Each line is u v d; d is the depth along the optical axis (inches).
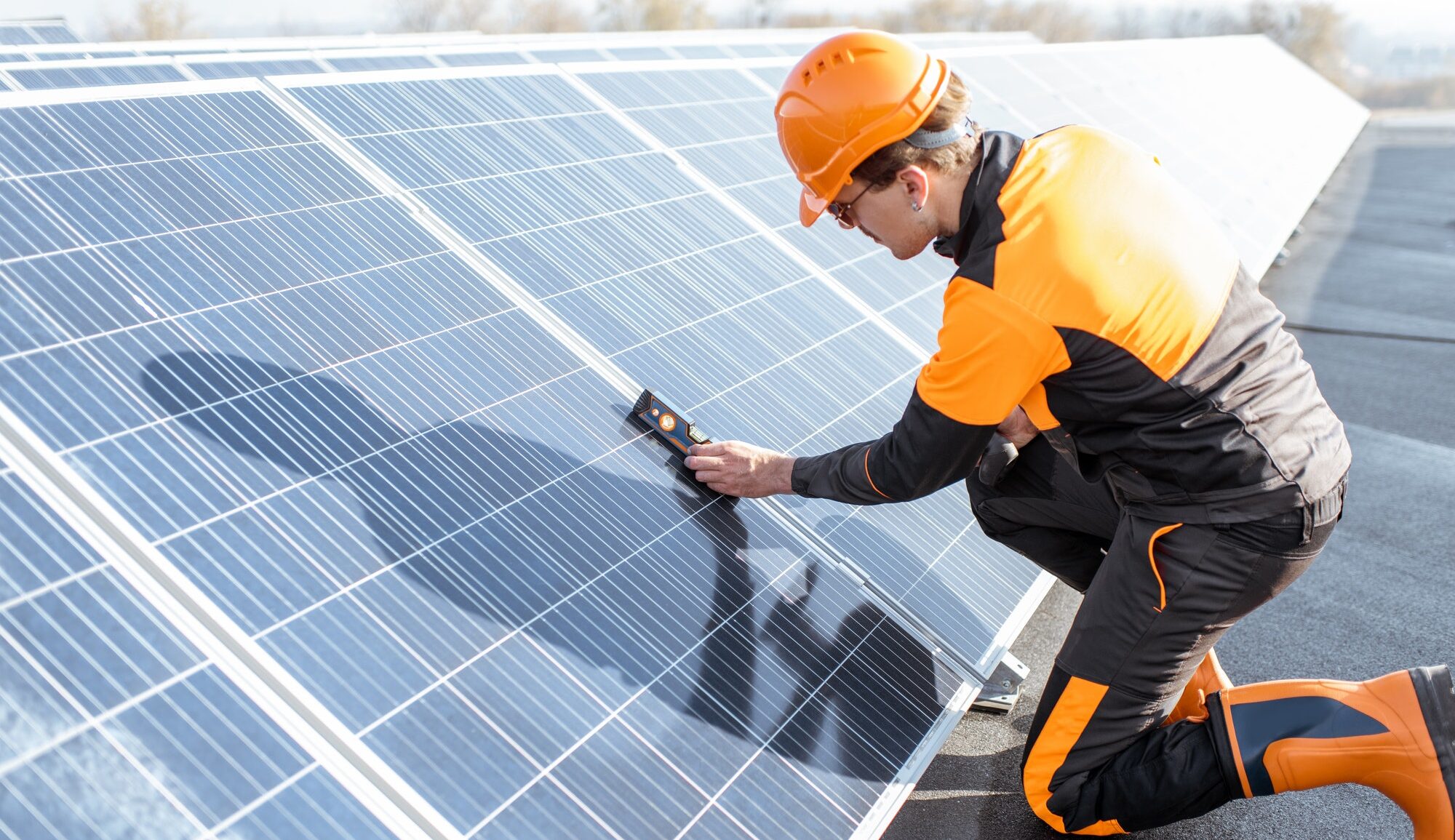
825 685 98.7
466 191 125.7
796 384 130.7
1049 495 118.6
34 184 91.4
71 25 218.7
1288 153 493.7
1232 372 87.7
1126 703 98.9
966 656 113.4
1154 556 94.3
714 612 97.7
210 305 91.8
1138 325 84.5
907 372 148.6
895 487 95.9
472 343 106.0
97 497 72.3
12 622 64.1
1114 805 100.2
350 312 100.3
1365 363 293.6
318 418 89.0
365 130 126.0
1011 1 2933.1
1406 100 2787.9
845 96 84.6
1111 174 88.2
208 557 74.2
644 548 98.7
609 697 84.4
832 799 89.7
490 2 2391.7
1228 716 97.0
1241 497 89.7
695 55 250.1
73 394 77.8
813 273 154.8
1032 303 84.3
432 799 70.4
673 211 147.9
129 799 60.9
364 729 71.3
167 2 2084.2
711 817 81.7
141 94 109.3
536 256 122.8
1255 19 2935.5
